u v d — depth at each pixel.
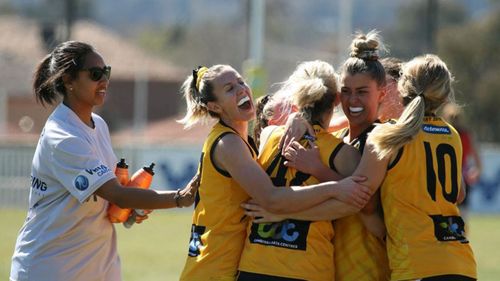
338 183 16.28
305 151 16.62
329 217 16.36
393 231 16.50
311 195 16.25
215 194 16.84
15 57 128.12
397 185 16.47
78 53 17.91
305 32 193.38
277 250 16.38
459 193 17.30
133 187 17.75
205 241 16.92
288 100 17.66
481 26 132.25
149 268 36.69
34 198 18.09
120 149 63.38
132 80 133.62
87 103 18.11
